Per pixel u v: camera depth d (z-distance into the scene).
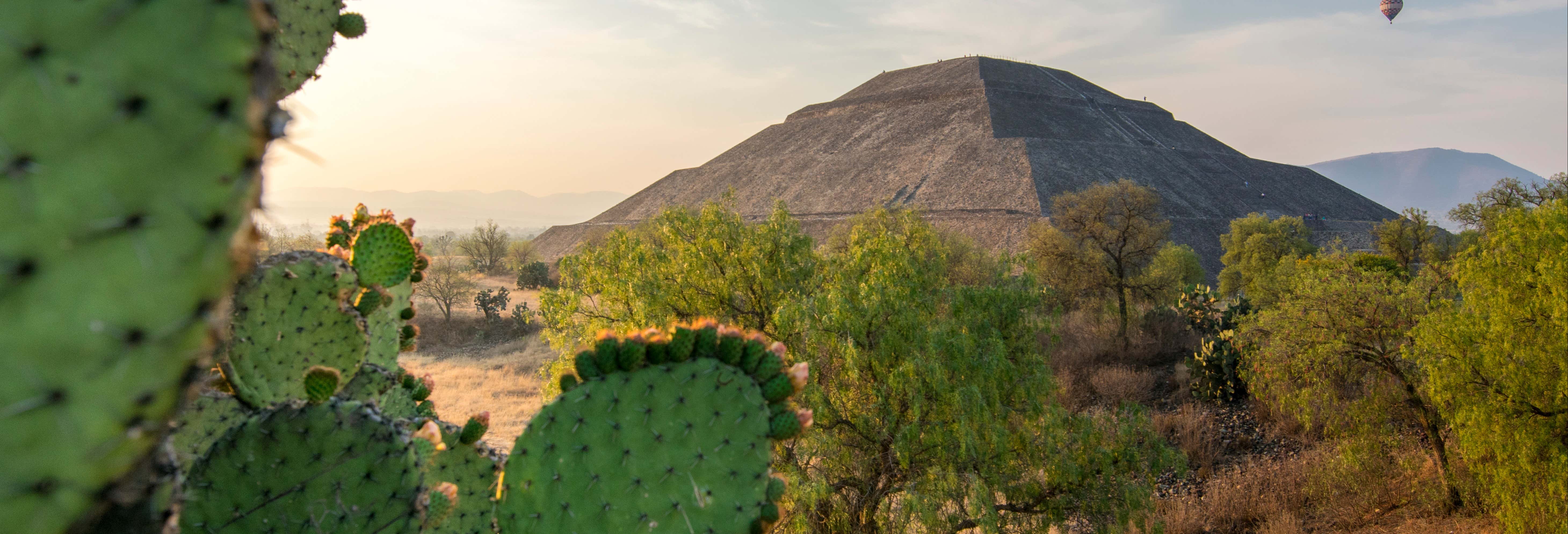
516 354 27.86
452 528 2.84
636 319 11.38
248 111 0.88
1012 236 74.19
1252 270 37.69
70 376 0.82
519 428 16.53
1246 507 11.98
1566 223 8.23
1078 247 28.41
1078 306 29.69
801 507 9.44
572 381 2.64
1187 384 19.42
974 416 9.08
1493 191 25.98
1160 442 10.20
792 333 10.63
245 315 2.54
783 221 12.26
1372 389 11.48
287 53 3.05
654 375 2.54
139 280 0.84
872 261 11.46
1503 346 8.59
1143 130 126.69
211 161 0.86
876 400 9.73
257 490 2.13
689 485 2.45
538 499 2.46
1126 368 21.39
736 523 2.44
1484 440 8.80
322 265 2.68
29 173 0.79
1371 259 19.84
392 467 2.20
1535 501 8.28
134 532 0.97
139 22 0.83
